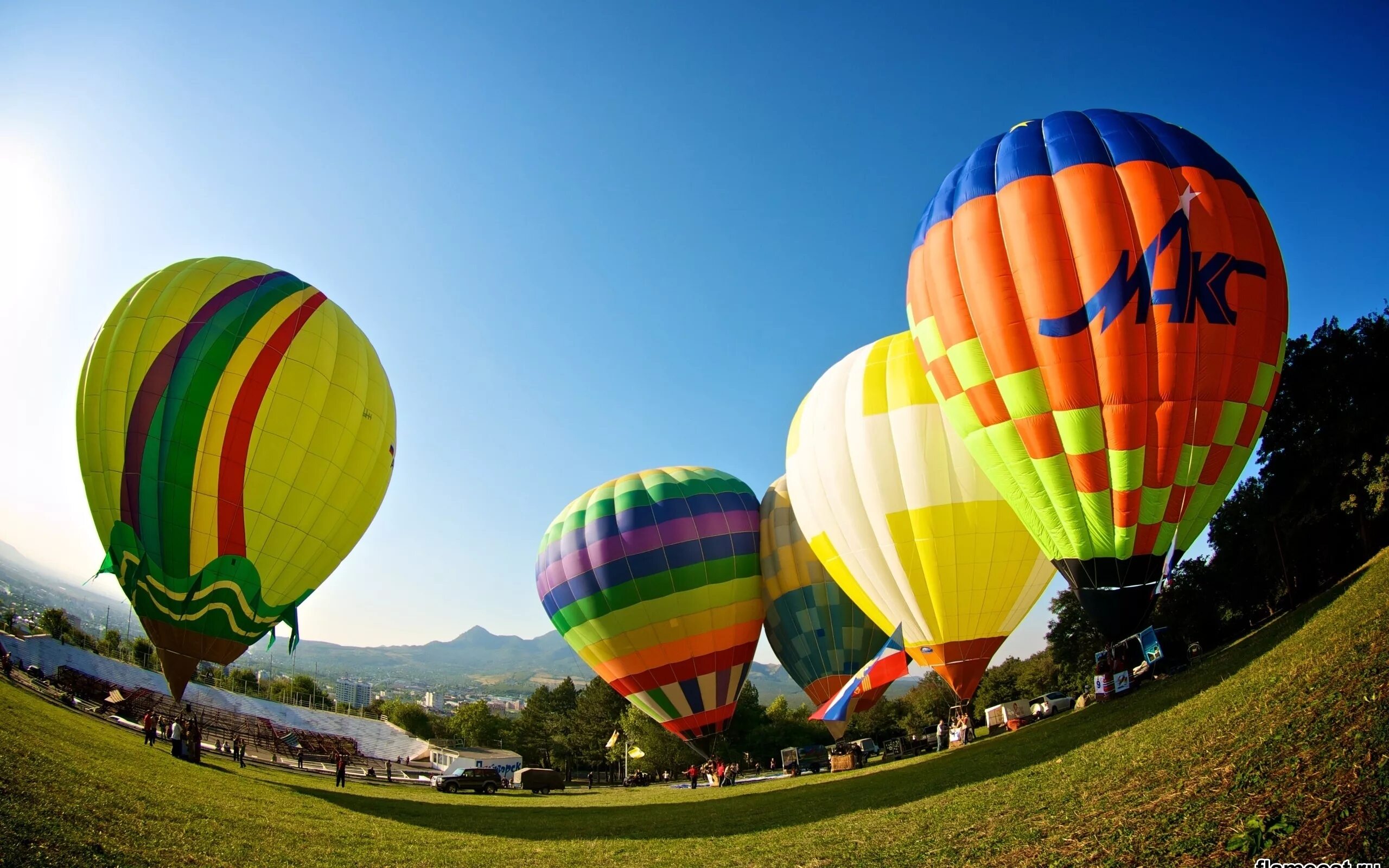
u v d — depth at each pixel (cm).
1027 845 802
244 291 2188
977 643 2186
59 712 2161
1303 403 2439
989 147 1866
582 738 7506
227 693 5894
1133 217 1622
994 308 1708
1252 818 659
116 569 2019
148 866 852
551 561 3127
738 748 6525
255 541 2070
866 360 2425
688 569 2923
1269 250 1636
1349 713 770
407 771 4619
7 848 773
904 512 2200
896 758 2759
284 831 1281
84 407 2080
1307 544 2803
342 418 2236
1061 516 1722
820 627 2908
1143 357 1590
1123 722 1441
